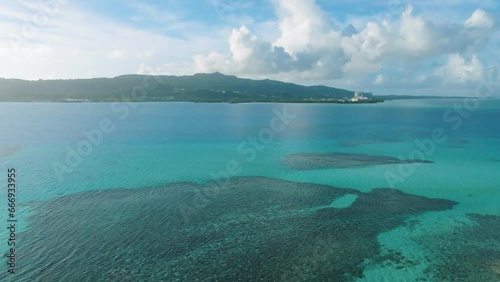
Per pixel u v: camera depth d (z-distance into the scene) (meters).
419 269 22.56
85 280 21.08
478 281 21.16
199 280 21.11
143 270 22.23
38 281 20.86
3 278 21.05
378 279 21.41
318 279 21.38
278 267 22.67
